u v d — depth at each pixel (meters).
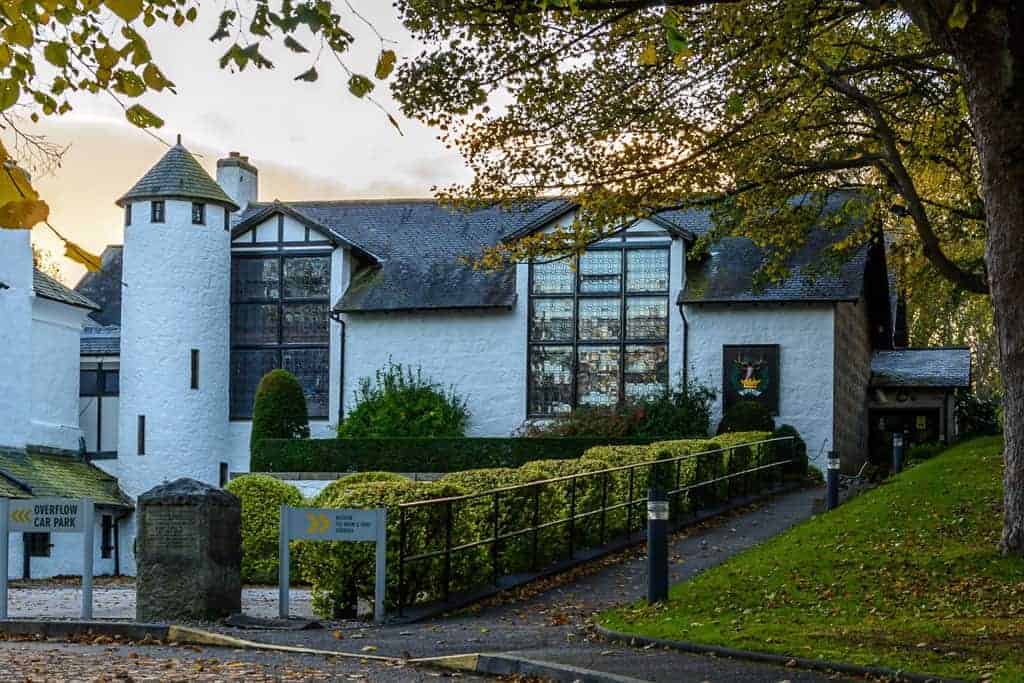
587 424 33.22
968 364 40.91
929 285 30.33
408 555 15.88
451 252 37.78
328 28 7.46
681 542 21.27
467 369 35.94
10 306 33.38
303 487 33.34
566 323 35.41
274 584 24.53
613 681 10.05
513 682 10.58
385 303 36.16
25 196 5.67
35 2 7.18
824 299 33.22
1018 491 15.81
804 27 19.25
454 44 18.72
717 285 34.31
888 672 10.13
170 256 36.06
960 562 15.56
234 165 42.56
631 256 35.06
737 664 10.88
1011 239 15.71
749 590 15.02
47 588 23.38
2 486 29.92
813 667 10.59
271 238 37.56
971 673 10.00
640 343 34.81
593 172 21.83
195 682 10.16
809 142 22.89
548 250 22.03
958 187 25.53
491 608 16.05
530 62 18.78
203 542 14.60
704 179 22.39
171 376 35.88
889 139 21.42
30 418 34.38
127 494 35.69
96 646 13.12
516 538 18.16
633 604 15.00
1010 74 15.29
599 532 20.92
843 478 31.03
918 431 40.62
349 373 36.75
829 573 15.55
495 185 21.86
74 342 36.91
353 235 39.00
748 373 33.91
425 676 10.81
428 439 32.75
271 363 37.31
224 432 36.97
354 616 15.85
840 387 34.53
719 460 25.39
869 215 24.98
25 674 10.58
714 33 19.88
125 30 6.89
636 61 20.89
